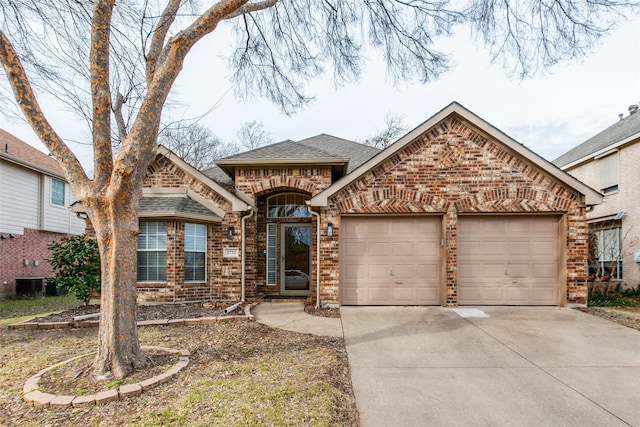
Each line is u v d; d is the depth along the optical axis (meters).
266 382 4.20
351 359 5.25
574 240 8.41
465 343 5.96
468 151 8.66
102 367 4.16
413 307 8.60
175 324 7.03
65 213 16.41
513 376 4.67
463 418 3.66
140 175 4.52
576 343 5.95
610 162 14.04
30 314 9.26
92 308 8.70
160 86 4.46
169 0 5.33
